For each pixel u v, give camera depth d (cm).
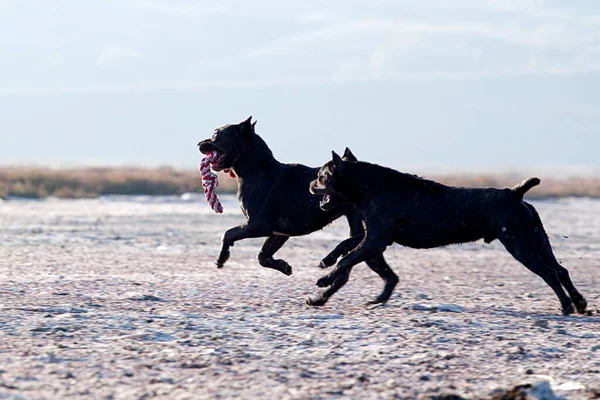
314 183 1505
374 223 1466
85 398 855
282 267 1639
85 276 1852
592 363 1062
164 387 904
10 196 5809
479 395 905
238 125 1591
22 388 875
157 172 8725
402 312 1447
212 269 2109
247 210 1593
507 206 1409
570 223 4488
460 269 2322
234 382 932
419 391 922
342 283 1515
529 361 1067
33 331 1138
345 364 1028
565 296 1427
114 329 1180
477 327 1284
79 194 6138
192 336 1159
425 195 1456
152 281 1809
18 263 2088
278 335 1187
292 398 880
